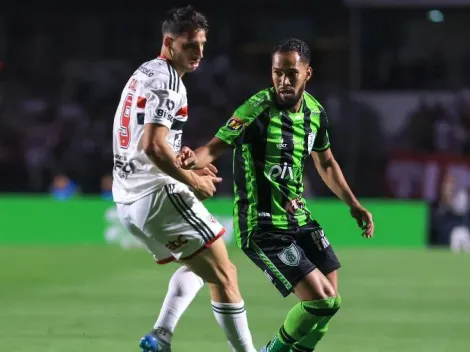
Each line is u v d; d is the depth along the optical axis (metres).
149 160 21.56
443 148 91.38
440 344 28.86
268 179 21.73
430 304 38.62
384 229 68.75
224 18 95.06
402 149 91.25
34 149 93.00
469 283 46.44
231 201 66.88
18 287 43.44
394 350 27.67
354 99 90.94
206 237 21.59
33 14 91.31
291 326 21.66
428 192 85.25
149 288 43.19
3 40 96.38
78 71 96.44
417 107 92.75
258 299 39.56
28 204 69.00
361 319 34.19
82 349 27.36
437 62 94.50
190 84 94.44
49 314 34.72
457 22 94.00
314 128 22.34
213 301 21.92
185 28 21.75
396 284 45.78
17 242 68.81
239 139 21.67
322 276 21.39
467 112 92.31
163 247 22.83
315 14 91.69
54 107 95.12
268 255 21.55
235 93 94.31
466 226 68.50
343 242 68.56
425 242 68.75
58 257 58.66
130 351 27.12
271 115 21.73
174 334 30.27
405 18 94.25
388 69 94.56
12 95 95.50
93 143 93.50
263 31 95.06
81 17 96.25
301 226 22.09
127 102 21.81
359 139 91.56
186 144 91.75
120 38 96.38
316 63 94.94
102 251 62.81
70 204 68.75
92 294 40.97
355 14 88.75
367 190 89.31
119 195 22.20
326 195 84.31
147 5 88.25
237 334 21.89
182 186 21.75
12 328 31.30
